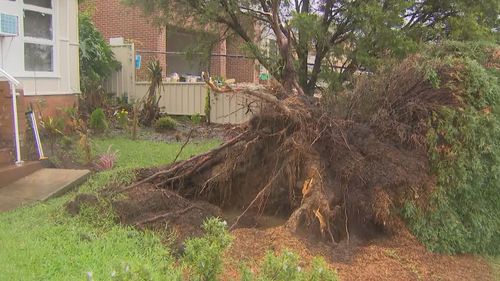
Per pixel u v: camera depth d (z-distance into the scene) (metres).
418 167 5.59
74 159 8.78
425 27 10.27
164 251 4.75
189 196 6.92
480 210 5.62
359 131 6.02
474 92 5.70
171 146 10.57
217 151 6.70
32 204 6.47
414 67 6.13
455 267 5.15
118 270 3.25
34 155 8.44
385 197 5.46
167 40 21.75
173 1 11.76
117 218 5.73
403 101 6.09
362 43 9.90
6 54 10.16
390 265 4.96
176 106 16.27
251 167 6.65
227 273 4.37
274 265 3.44
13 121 7.78
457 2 10.27
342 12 10.45
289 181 6.07
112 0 19.39
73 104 12.02
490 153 5.57
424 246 5.36
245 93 5.93
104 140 11.12
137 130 12.47
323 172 5.70
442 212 5.47
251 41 11.74
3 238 5.07
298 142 5.85
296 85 8.12
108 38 19.59
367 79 6.68
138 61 16.34
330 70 10.59
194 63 18.38
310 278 3.49
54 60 11.48
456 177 5.49
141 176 7.16
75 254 4.71
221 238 3.72
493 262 5.48
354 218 5.60
